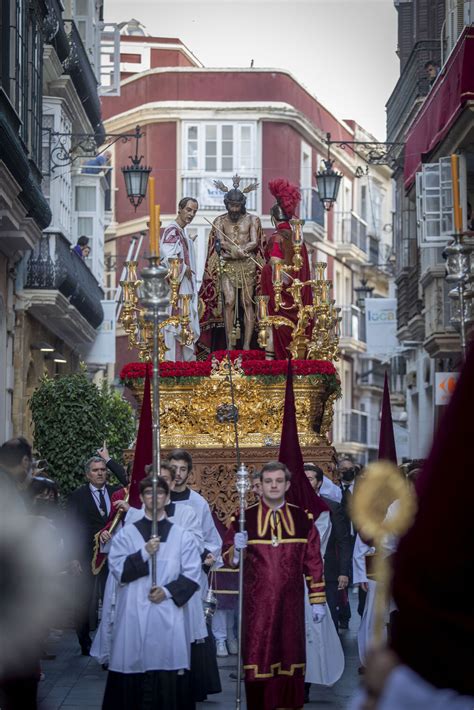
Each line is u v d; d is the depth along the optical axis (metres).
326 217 60.62
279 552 10.34
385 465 6.05
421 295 35.03
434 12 36.91
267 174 53.62
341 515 14.49
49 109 30.42
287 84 53.84
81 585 15.39
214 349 18.83
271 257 17.86
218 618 14.58
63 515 15.25
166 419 16.67
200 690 11.18
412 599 2.39
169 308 18.09
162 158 53.69
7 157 21.00
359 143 28.17
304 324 17.28
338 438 64.38
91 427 22.50
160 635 9.76
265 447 16.20
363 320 67.12
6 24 22.59
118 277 54.00
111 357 37.50
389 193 72.31
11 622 8.12
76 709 11.33
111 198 53.88
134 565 9.84
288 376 12.05
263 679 10.18
